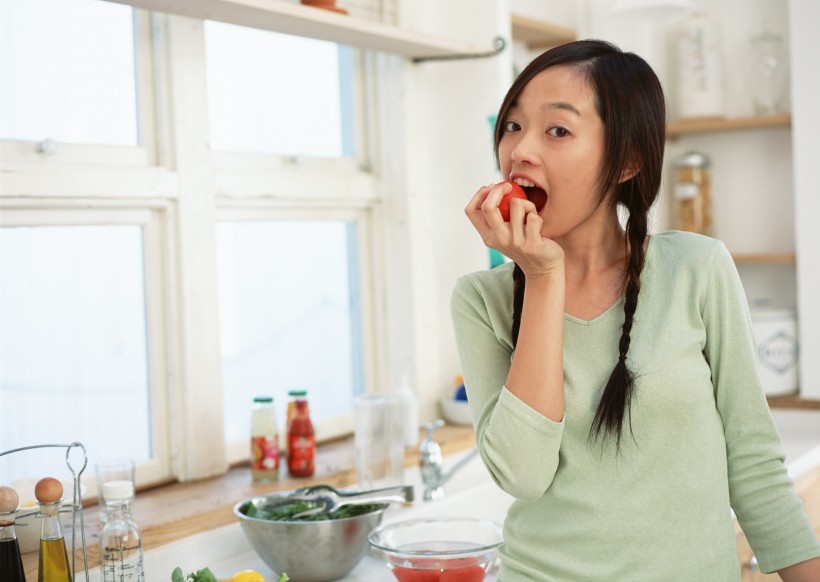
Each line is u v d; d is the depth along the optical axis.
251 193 2.35
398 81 2.71
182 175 2.17
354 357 2.75
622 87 1.17
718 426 1.20
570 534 1.21
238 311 2.42
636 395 1.16
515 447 1.17
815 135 3.08
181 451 2.20
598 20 3.40
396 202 2.74
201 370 2.21
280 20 2.13
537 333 1.17
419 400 2.75
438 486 2.24
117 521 1.59
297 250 2.57
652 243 1.27
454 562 1.59
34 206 1.93
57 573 1.50
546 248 1.14
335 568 1.76
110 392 2.12
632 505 1.18
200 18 2.09
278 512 1.86
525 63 3.28
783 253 3.34
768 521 1.21
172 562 1.85
